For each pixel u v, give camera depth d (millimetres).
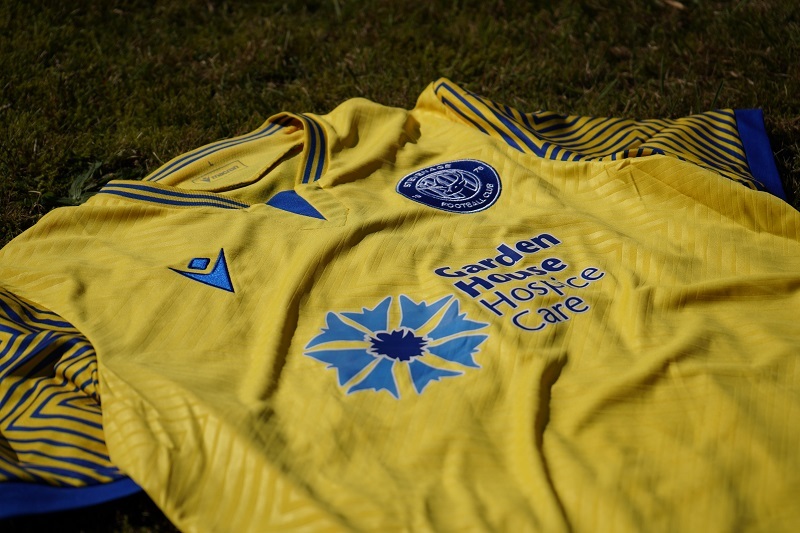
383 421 1713
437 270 2164
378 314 2025
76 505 1606
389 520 1486
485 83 3549
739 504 1521
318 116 2842
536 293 2074
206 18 3939
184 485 1586
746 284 2051
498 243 2271
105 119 3252
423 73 3588
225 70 3582
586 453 1646
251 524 1530
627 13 3850
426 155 2693
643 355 1865
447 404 1750
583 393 1776
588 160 2510
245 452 1604
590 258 2209
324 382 1813
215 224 2346
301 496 1524
